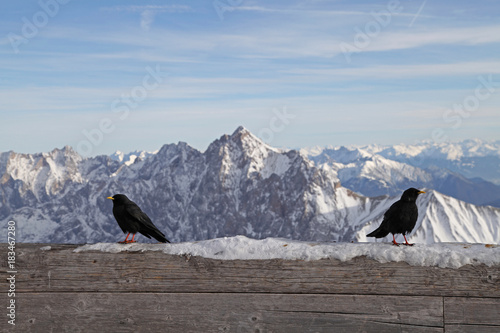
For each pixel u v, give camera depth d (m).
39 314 3.29
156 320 3.27
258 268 3.26
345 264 3.23
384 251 3.22
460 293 3.17
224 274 3.27
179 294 3.28
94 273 3.30
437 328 3.18
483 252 3.19
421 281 3.20
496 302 3.15
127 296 3.29
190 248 3.30
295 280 3.25
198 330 3.26
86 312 3.29
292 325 3.23
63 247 3.32
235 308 3.26
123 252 3.30
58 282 3.30
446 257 3.18
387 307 3.21
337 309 3.22
